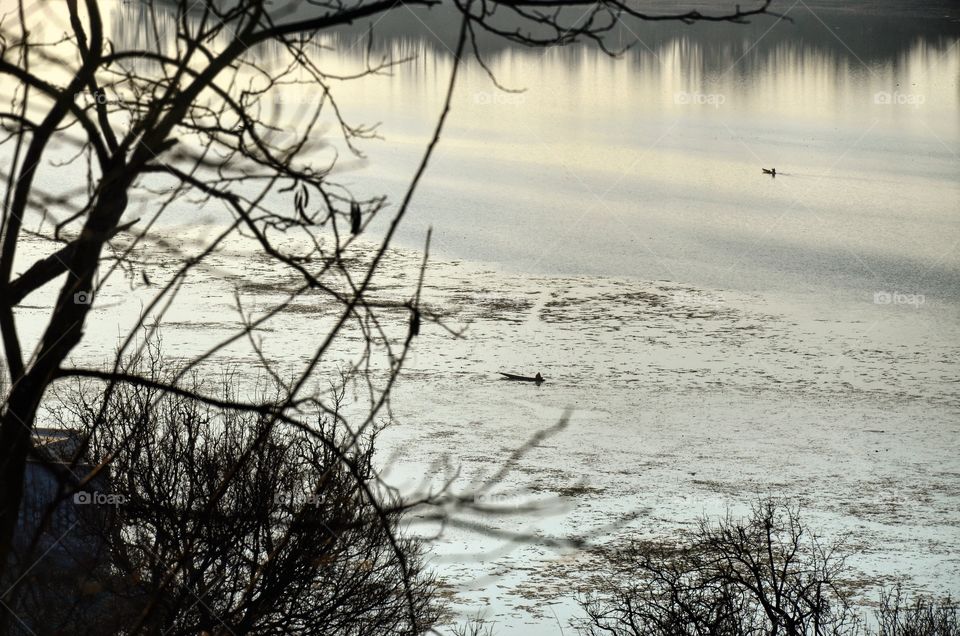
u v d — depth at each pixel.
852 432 73.75
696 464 66.19
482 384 79.94
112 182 5.45
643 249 124.50
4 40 5.48
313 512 7.54
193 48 5.46
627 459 66.56
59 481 5.34
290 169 6.04
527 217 137.75
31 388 5.30
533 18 5.76
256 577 6.04
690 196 153.38
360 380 74.75
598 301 105.00
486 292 104.94
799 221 138.12
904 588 47.88
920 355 91.69
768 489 62.53
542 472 63.00
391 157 170.62
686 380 84.50
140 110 5.87
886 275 114.81
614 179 164.50
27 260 64.81
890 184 159.88
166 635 7.75
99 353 67.88
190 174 5.61
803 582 42.53
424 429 68.56
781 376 86.19
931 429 74.62
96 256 5.49
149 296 86.00
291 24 5.51
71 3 6.00
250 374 69.62
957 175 165.62
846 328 98.69
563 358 87.94
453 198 147.00
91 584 9.80
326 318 88.44
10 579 6.49
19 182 5.43
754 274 115.12
